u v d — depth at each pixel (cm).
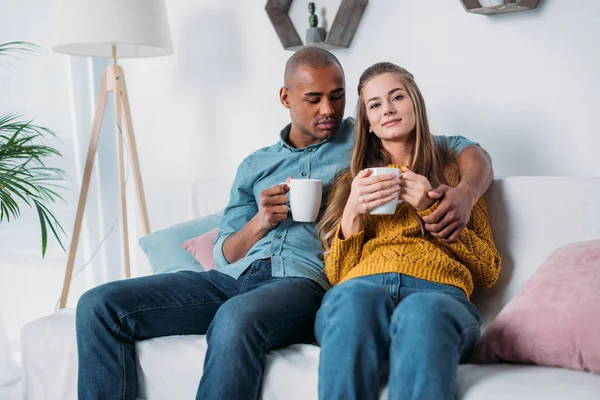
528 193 163
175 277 174
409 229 156
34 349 175
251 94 266
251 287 169
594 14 183
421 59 218
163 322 165
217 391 137
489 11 196
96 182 315
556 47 191
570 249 141
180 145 295
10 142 236
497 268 157
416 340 118
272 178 188
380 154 171
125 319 159
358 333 124
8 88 279
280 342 150
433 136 176
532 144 198
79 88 306
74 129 305
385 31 225
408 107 162
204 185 244
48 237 296
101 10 238
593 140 187
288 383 137
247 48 265
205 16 277
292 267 169
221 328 140
